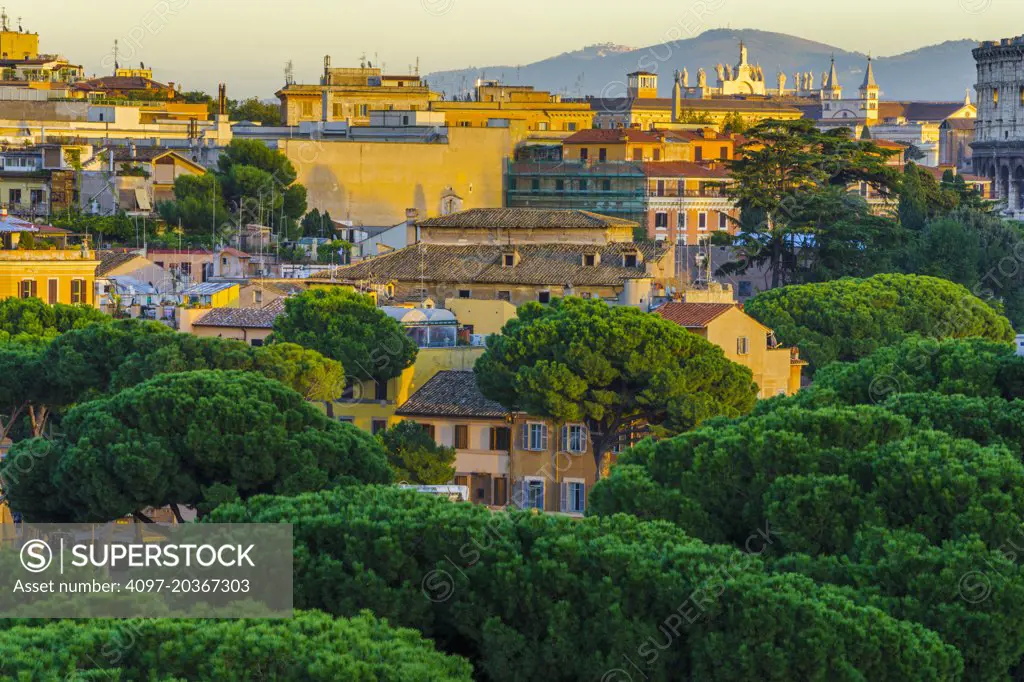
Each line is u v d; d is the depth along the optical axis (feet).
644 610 651.66
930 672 649.61
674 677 650.02
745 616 636.89
